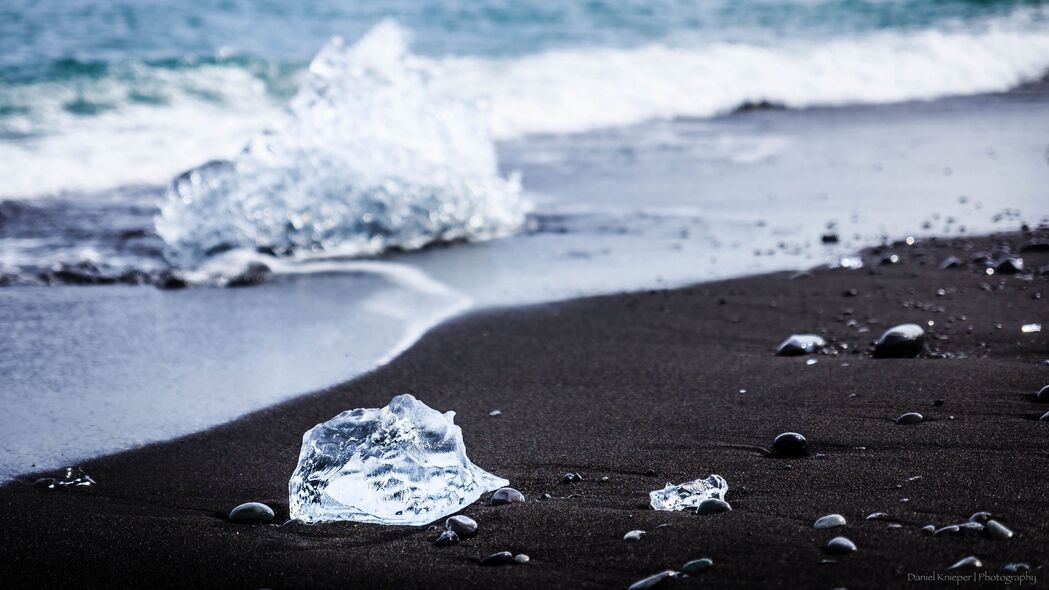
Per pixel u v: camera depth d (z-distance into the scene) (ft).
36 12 46.32
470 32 47.55
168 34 44.68
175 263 19.48
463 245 20.85
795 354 13.70
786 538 8.22
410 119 21.77
